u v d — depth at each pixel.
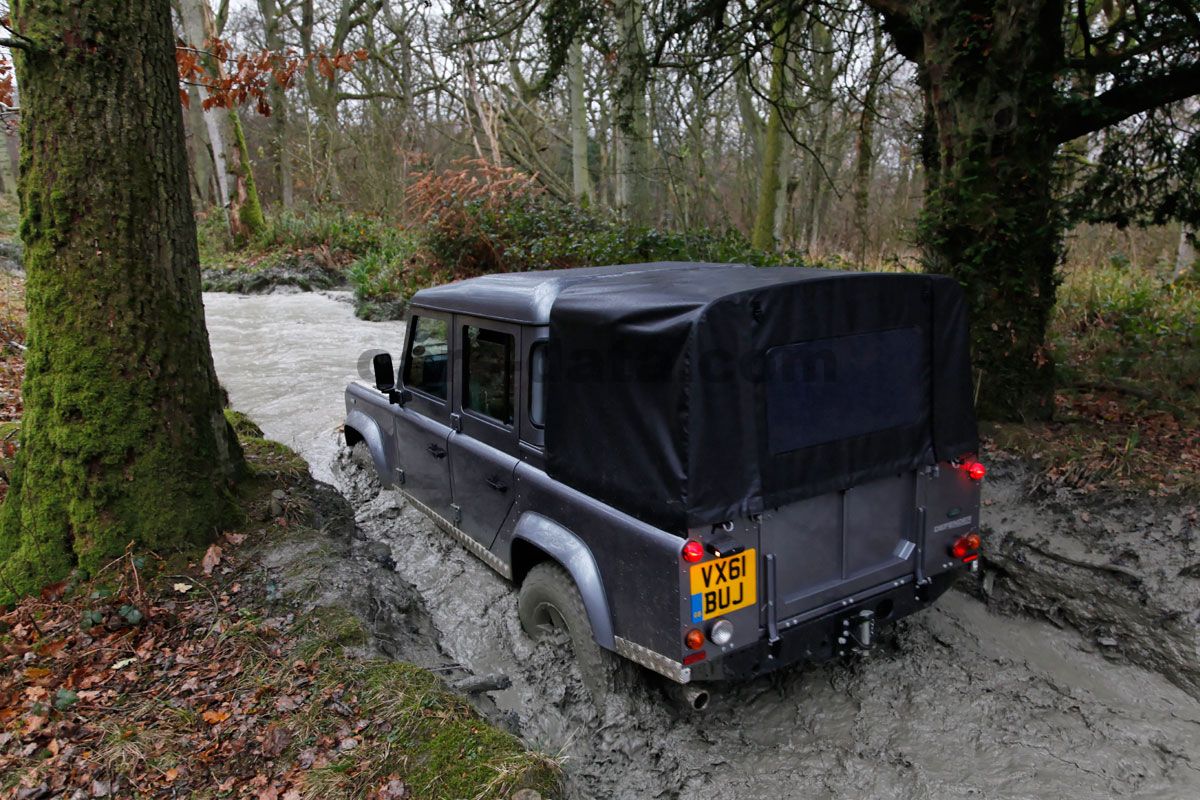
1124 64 6.00
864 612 3.28
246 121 36.69
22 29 3.74
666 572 2.83
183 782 2.71
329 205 25.16
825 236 22.52
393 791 2.62
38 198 3.90
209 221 23.64
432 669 3.71
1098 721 3.38
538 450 3.65
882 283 3.19
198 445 4.31
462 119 20.39
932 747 3.28
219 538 4.32
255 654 3.39
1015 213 5.59
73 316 3.95
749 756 3.27
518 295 3.81
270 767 2.77
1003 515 4.83
